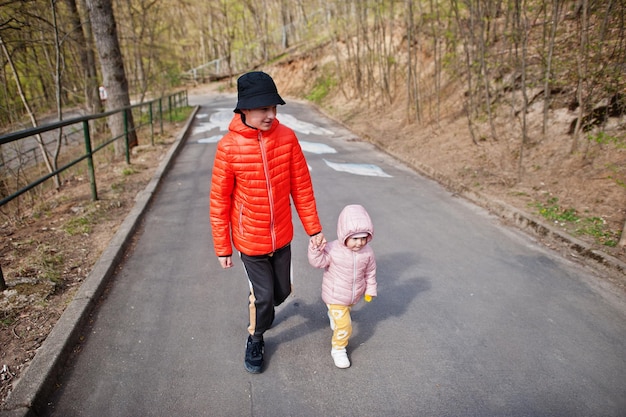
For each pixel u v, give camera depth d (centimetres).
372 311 324
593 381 250
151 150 970
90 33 1273
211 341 283
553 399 236
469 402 234
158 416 222
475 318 313
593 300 337
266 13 3444
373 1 1507
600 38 575
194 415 223
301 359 268
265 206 226
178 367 258
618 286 356
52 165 939
